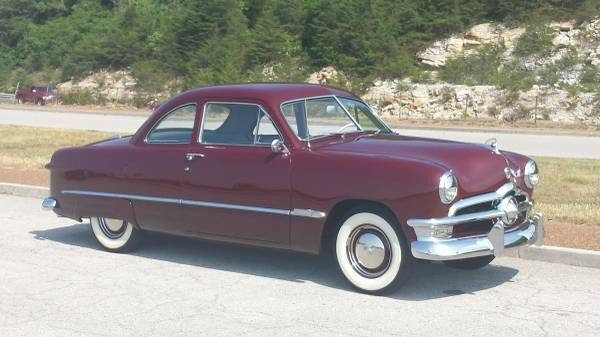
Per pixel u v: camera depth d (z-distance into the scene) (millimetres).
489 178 6797
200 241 9117
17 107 48656
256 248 8742
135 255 8492
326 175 6891
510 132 30859
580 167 15711
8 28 66312
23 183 13078
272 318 6301
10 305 6676
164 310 6535
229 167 7457
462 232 6637
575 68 40000
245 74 49406
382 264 6785
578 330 6004
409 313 6406
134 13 60219
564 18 43281
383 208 6699
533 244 7270
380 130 8016
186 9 55219
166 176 7875
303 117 7473
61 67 60219
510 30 44125
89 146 8711
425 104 40188
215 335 5902
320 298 6840
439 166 6520
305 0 51594
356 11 47156
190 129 7898
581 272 7766
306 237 7070
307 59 47781
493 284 7316
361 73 44875
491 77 40656
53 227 10031
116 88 54375
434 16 45562
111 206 8359
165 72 53438
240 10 54344
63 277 7594
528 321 6215
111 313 6457
